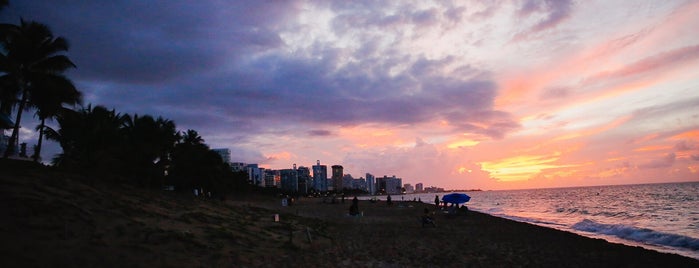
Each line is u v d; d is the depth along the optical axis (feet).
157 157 150.61
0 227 34.78
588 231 98.27
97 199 56.18
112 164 95.35
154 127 155.53
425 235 76.59
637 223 117.50
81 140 97.66
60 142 98.99
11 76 81.05
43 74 85.05
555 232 84.28
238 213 89.25
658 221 122.83
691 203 214.48
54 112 90.38
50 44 87.61
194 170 180.55
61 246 34.17
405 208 181.57
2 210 39.47
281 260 44.73
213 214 75.31
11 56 84.23
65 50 90.33
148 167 134.72
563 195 486.79
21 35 84.07
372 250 55.93
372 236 73.31
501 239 72.79
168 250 40.37
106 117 110.22
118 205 56.80
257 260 43.19
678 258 54.54
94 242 37.29
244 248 48.06
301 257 47.37
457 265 46.98
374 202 281.54
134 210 56.85
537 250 60.39
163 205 70.54
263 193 489.26
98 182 72.64
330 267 42.91
